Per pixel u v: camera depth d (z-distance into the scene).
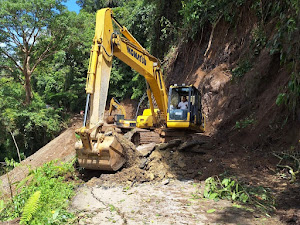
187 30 19.98
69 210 5.02
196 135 12.94
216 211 4.86
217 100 15.08
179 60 20.83
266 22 13.88
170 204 5.25
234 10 16.17
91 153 6.95
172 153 8.37
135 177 7.05
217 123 13.62
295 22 7.65
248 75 12.95
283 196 5.52
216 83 15.51
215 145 10.07
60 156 18.42
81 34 29.47
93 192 6.12
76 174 7.60
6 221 4.61
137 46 9.79
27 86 28.64
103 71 7.36
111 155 6.95
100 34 7.41
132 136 12.38
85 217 4.66
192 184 6.66
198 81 17.48
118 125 16.03
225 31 17.11
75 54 31.80
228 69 15.84
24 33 26.27
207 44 18.67
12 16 25.12
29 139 26.66
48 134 27.23
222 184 6.24
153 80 10.76
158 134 12.26
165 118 11.59
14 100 27.16
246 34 15.34
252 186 6.15
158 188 6.36
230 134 11.01
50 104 33.94
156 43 23.86
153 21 23.80
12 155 27.23
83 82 35.59
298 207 4.89
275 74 11.39
